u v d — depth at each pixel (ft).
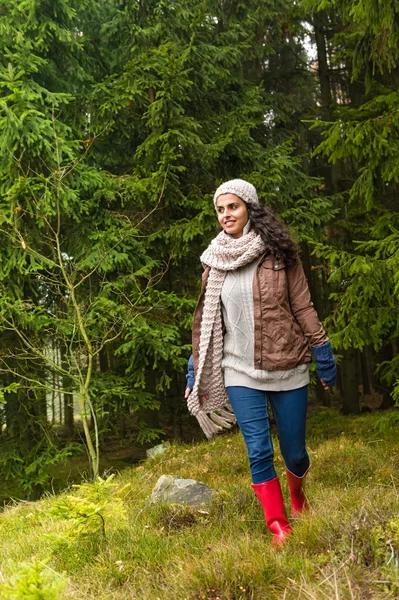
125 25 29.58
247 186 9.64
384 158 18.28
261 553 8.16
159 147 27.53
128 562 8.98
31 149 23.57
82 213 27.27
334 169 39.04
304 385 9.53
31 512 16.26
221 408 10.24
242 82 33.50
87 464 36.01
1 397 21.67
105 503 9.79
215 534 10.09
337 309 20.10
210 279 9.73
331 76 41.37
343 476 15.94
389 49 18.61
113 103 27.63
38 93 24.94
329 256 18.60
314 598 6.45
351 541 7.55
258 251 9.37
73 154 24.84
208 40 31.83
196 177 30.07
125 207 28.84
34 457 27.78
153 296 26.81
